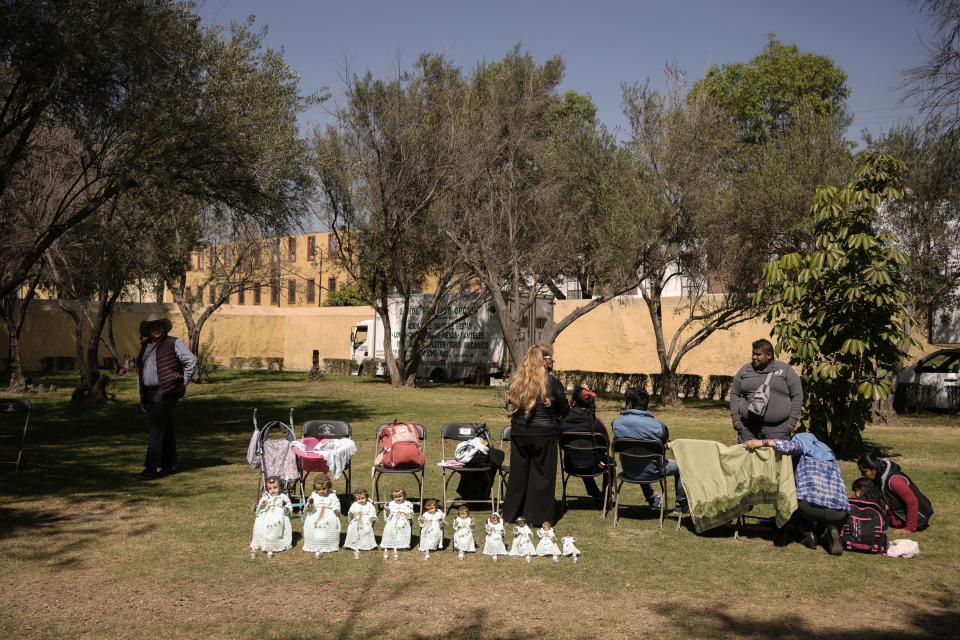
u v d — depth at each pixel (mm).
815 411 11422
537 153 18938
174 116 11969
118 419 16781
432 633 4719
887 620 4965
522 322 28750
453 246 25047
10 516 7660
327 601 5305
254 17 13609
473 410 18875
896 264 11234
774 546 6820
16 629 4730
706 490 7070
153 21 11734
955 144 14336
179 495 8719
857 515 6656
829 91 33531
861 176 11422
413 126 23438
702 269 19344
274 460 7723
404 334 27688
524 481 7523
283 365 42969
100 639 4590
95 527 7266
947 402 19484
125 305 38750
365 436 13883
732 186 18125
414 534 7191
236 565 6129
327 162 24109
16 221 16719
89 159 13312
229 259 28828
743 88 33594
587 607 5207
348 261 29078
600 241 17578
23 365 36406
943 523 7605
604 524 7625
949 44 11492
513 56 19750
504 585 5680
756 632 4750
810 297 11445
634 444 7457
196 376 29062
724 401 23562
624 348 28969
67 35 10469
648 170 18047
